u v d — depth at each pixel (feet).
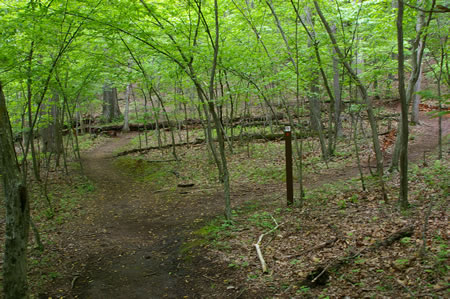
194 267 17.57
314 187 29.89
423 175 25.27
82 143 68.90
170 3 25.02
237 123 63.21
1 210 30.83
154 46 23.90
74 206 32.32
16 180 11.41
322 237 17.61
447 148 34.78
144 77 39.19
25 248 11.69
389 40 29.50
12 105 36.24
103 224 27.02
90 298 15.38
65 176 44.34
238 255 17.78
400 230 15.38
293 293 13.08
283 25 35.94
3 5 24.13
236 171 40.37
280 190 31.14
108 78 45.62
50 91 36.45
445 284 10.65
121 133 78.64
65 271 18.21
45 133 53.57
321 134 37.42
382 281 12.07
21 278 11.53
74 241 22.88
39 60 30.55
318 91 46.70
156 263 18.80
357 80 25.18
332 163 38.01
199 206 29.68
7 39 22.44
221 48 28.53
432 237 14.16
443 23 24.44
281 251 17.17
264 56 31.40
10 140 11.40
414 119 51.03
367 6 26.27
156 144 63.52
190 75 23.77
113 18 22.93
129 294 15.61
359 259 13.99
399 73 17.20
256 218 23.20
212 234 21.35
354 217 19.43
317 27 34.73
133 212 30.17
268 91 27.96
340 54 25.67
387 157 36.91
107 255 20.34
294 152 44.75
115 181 43.09
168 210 29.63
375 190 24.23
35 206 32.07
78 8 23.38
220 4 29.30
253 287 14.38
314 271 14.01
